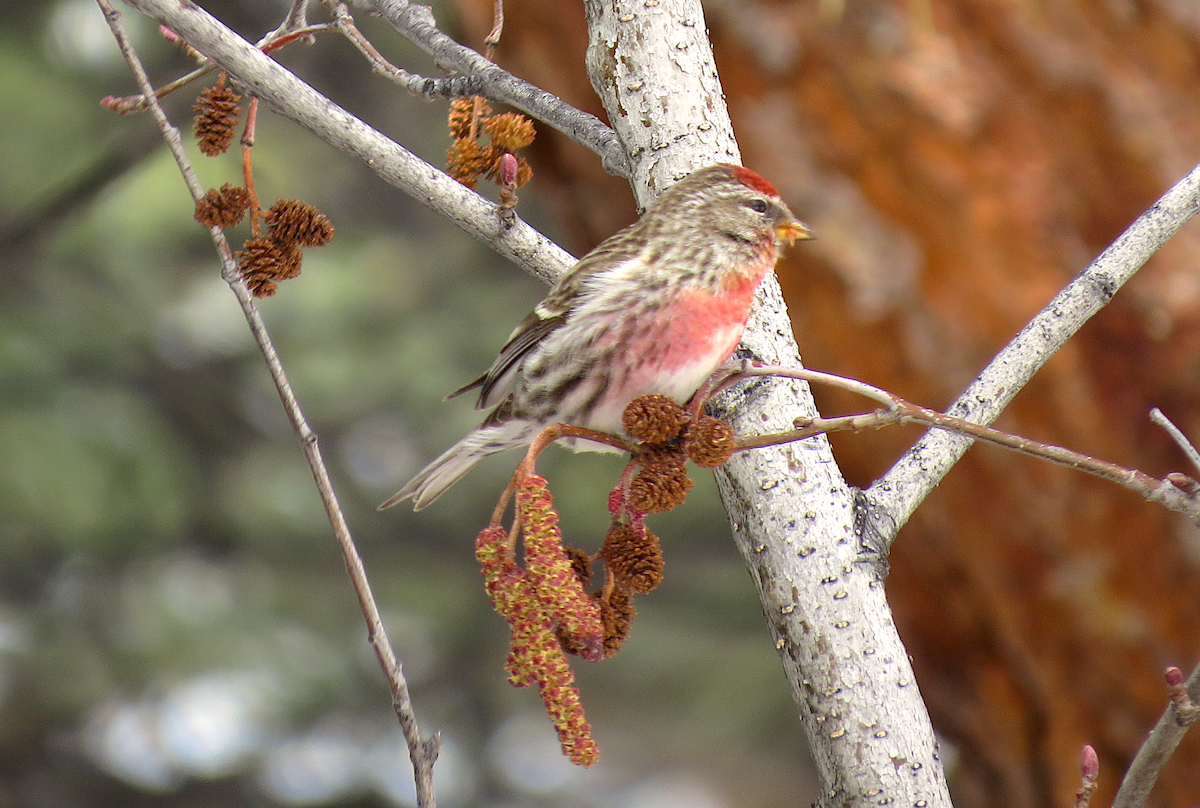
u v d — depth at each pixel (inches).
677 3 230.4
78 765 678.5
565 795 805.2
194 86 575.5
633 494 186.5
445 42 240.1
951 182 294.5
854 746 195.9
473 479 765.3
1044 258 293.7
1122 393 300.5
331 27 232.7
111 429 631.8
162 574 691.4
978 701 313.7
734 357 234.5
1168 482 173.0
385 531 764.6
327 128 223.3
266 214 209.8
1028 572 304.2
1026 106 297.1
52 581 674.2
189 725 680.4
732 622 770.8
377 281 767.7
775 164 298.7
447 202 233.1
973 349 294.0
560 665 173.5
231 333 719.7
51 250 669.9
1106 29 299.6
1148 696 301.1
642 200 230.8
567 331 239.3
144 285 703.1
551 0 303.0
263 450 741.9
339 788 717.3
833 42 297.3
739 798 803.4
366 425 758.5
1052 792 311.6
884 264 295.4
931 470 210.4
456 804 754.8
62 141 684.1
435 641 771.4
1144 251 221.5
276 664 690.8
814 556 201.5
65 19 704.4
